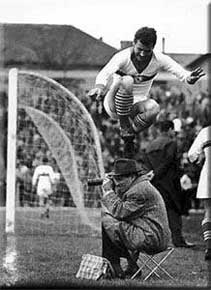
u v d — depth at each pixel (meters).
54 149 14.08
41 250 10.34
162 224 8.16
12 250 10.30
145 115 9.38
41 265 9.16
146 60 9.51
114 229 8.23
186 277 8.51
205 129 9.95
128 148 9.45
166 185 10.70
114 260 8.46
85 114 13.51
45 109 14.34
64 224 13.45
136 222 8.20
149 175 8.34
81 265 8.60
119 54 9.45
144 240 8.11
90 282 8.18
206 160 9.94
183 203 10.84
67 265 9.18
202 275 8.63
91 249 10.49
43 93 14.54
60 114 14.21
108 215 8.30
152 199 8.18
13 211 12.54
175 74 9.57
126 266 9.19
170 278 8.45
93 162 13.89
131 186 8.20
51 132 14.13
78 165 14.25
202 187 9.93
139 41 9.41
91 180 8.54
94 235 12.11
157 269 8.93
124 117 9.36
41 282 8.20
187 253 10.11
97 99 9.48
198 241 11.23
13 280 8.33
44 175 14.95
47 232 12.40
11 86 12.95
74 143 14.12
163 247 8.20
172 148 10.73
